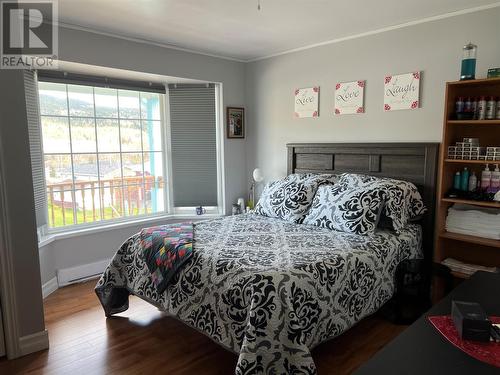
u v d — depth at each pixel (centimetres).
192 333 253
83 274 350
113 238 374
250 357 166
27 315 226
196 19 294
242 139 448
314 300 191
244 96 445
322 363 214
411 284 267
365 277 224
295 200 310
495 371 97
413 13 283
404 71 309
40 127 322
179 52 379
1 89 209
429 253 297
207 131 427
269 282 179
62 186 353
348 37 342
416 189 296
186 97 419
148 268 245
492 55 263
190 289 213
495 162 241
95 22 300
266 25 310
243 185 455
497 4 258
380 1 258
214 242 243
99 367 214
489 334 111
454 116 267
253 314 171
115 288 273
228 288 191
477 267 265
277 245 236
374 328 255
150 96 411
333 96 361
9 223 216
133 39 343
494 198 249
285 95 403
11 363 218
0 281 215
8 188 214
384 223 269
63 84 344
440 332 117
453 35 280
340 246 234
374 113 332
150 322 269
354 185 288
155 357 224
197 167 430
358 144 339
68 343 239
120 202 398
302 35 340
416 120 306
